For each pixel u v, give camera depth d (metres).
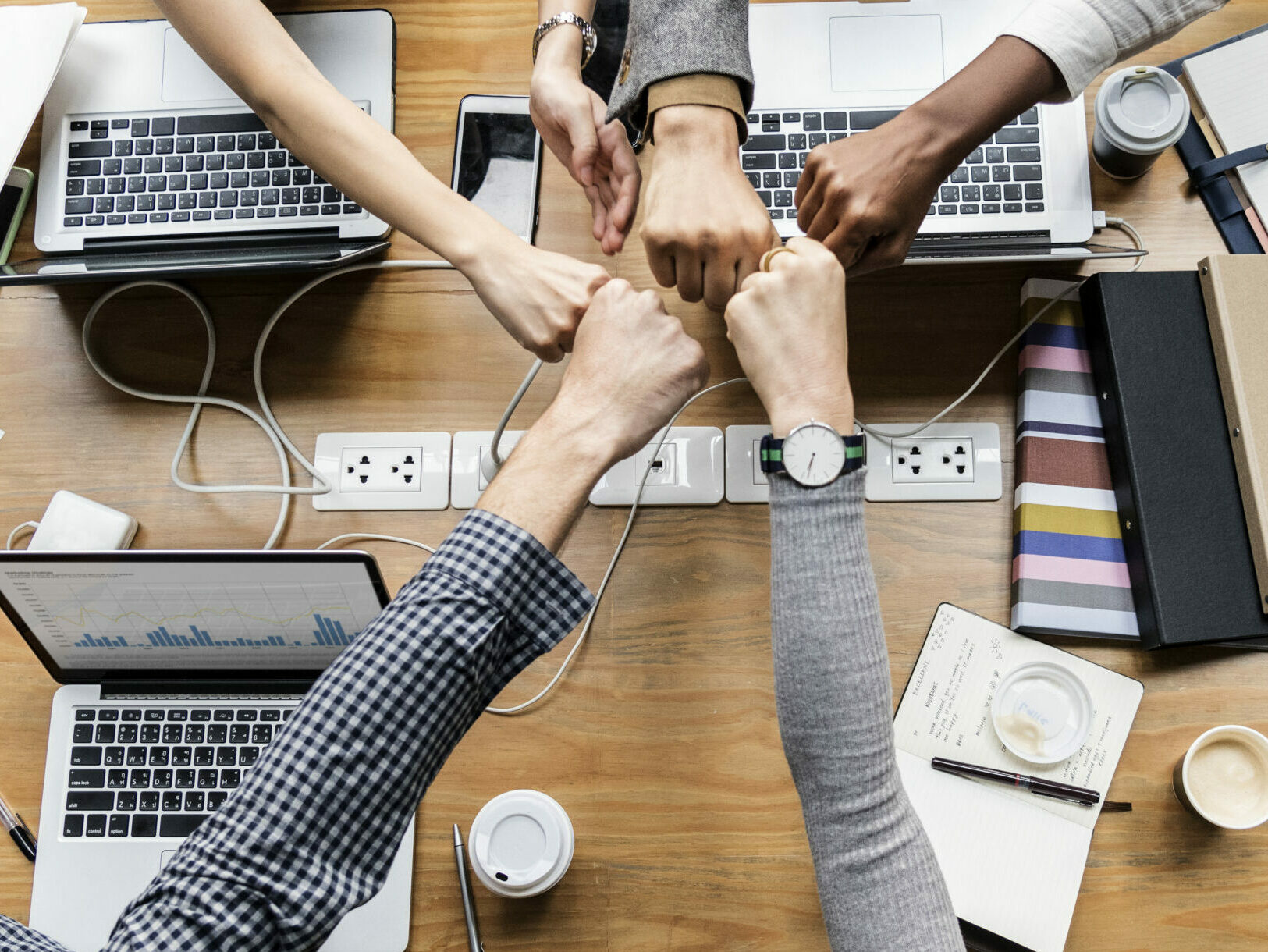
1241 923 0.82
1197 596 0.81
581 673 0.88
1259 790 0.82
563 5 0.81
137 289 0.95
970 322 0.92
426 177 0.76
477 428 0.92
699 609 0.88
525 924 0.84
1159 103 0.88
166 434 0.93
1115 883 0.82
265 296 0.95
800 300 0.63
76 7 0.89
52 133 0.90
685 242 0.66
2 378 0.94
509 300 0.73
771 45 0.89
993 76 0.70
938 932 0.61
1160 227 0.91
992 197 0.87
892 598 0.88
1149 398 0.84
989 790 0.83
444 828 0.85
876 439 0.90
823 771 0.61
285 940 0.54
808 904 0.84
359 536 0.91
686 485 0.90
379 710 0.55
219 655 0.86
